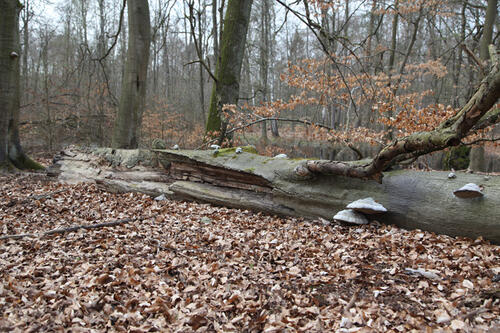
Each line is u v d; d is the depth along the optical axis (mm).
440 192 4480
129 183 8094
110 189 8250
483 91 3332
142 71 11914
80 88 23891
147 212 6473
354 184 5301
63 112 21078
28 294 3297
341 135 8539
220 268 3939
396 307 2969
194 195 7023
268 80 26438
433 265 3564
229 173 6633
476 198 4156
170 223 5766
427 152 4379
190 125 24875
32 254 4422
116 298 3312
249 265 4020
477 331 2496
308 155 20453
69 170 9797
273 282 3598
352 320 2840
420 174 4875
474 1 17750
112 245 4727
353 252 4121
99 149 9688
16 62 11555
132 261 4168
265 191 6285
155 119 21641
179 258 4246
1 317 2883
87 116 19797
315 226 5309
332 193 5422
